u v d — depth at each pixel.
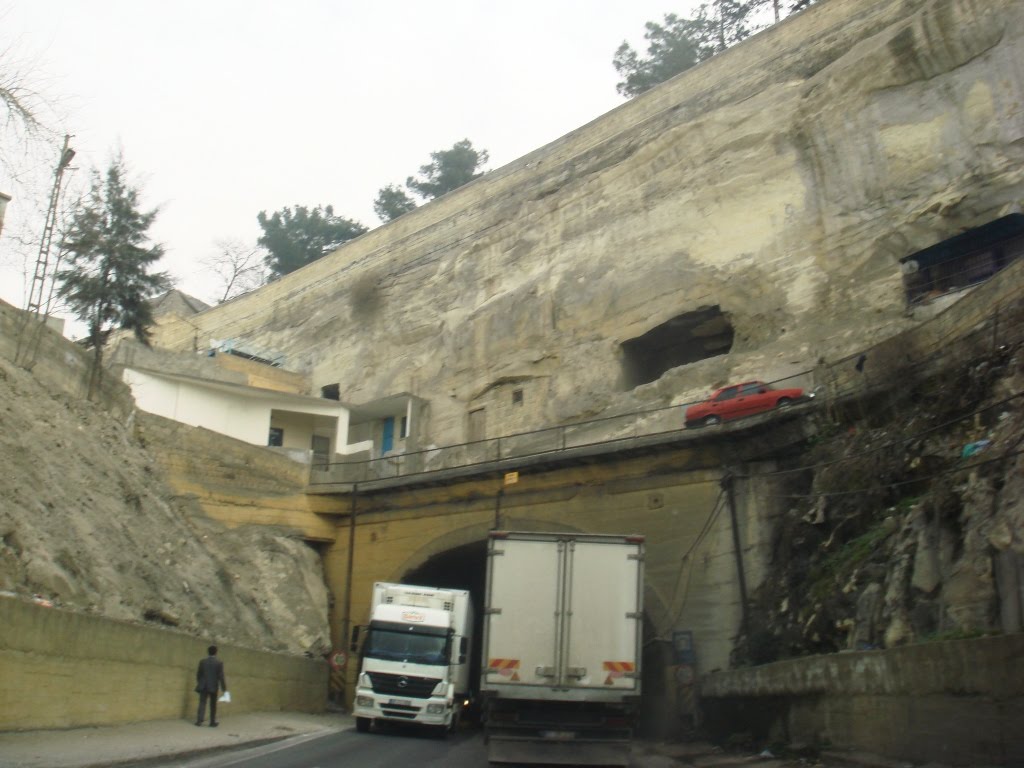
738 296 34.50
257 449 35.06
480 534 31.81
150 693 18.23
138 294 33.25
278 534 34.91
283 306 57.62
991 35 28.69
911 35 30.38
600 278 39.72
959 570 13.80
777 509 24.58
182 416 40.34
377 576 34.34
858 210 31.59
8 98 14.00
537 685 15.55
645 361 39.50
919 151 30.09
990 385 17.27
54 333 26.58
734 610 24.78
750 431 25.16
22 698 13.92
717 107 38.09
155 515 27.56
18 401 23.05
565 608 15.98
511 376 41.84
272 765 13.98
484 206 47.97
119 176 34.28
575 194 42.75
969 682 11.34
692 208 37.28
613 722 15.44
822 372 25.02
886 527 18.27
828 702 15.50
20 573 17.47
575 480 29.62
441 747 20.42
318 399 43.84
